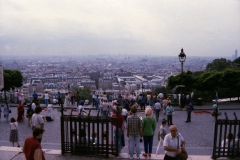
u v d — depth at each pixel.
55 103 33.53
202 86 37.06
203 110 28.25
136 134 11.28
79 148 11.66
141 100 28.91
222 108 29.22
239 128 11.09
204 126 20.70
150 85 156.75
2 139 16.98
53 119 22.97
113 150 11.67
